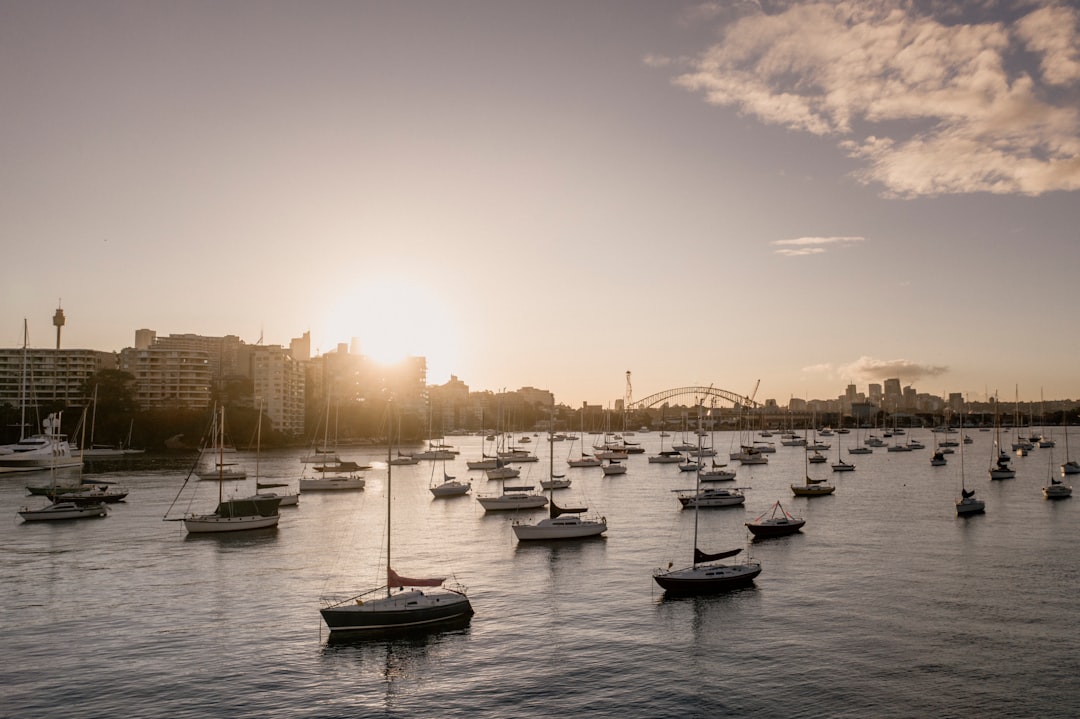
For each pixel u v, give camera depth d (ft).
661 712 158.71
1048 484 576.61
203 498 506.07
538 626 212.84
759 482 619.26
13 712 160.25
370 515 432.66
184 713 160.04
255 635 206.18
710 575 249.14
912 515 414.62
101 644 199.72
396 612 209.15
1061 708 159.12
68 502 457.27
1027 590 246.47
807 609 226.58
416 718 157.58
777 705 161.27
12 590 253.65
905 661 184.14
